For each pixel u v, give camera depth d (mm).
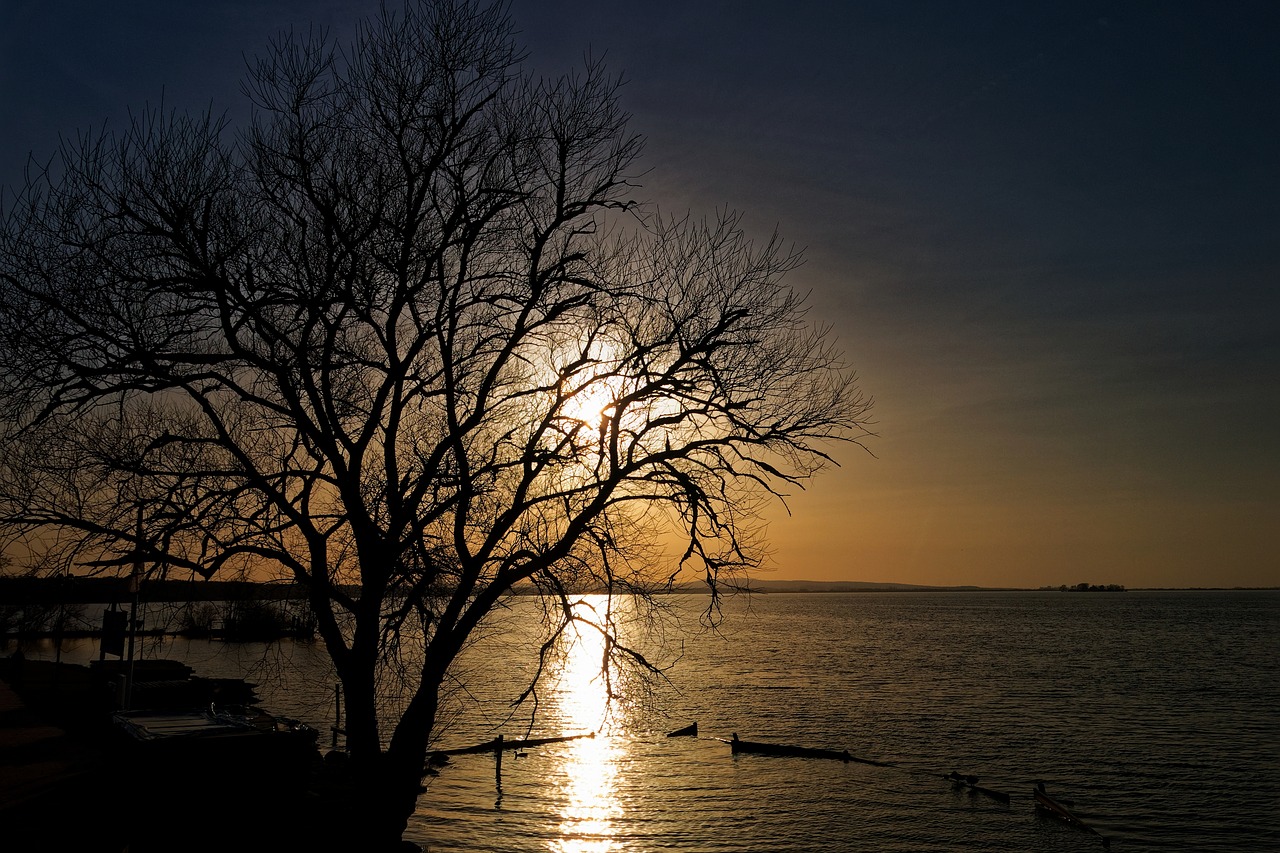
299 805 15734
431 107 13164
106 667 35688
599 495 13141
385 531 13227
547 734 42219
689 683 66125
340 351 12938
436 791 31234
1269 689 64062
